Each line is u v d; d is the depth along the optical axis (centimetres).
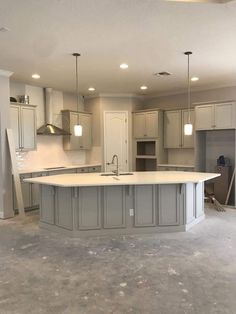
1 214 561
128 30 357
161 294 276
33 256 373
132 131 795
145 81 643
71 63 496
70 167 711
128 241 429
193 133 711
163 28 352
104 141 782
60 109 750
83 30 356
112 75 584
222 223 515
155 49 429
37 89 690
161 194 469
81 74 573
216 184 661
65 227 461
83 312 249
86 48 421
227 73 577
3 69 534
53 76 589
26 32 361
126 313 247
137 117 785
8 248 403
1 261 358
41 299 271
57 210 473
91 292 282
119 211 461
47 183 429
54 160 741
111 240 434
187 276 313
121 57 466
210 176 484
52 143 736
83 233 452
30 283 302
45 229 493
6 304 263
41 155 711
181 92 755
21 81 633
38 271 329
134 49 428
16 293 282
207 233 461
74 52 438
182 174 516
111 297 272
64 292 283
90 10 305
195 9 303
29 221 545
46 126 689
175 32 364
